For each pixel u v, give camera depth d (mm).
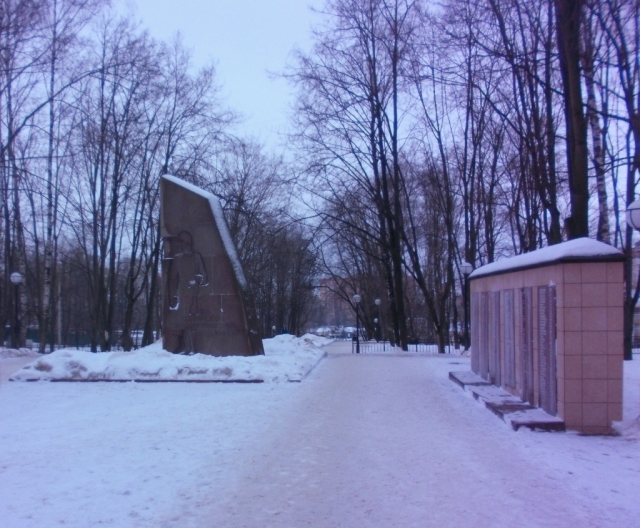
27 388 13820
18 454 7418
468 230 32312
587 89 18750
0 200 30797
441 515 5414
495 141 29062
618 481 6480
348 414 10344
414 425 9430
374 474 6691
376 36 27953
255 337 17406
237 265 17562
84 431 8820
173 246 17656
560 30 13758
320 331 104500
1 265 36156
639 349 36688
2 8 19500
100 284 30828
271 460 7215
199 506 5582
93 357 15852
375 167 29734
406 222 42938
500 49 20031
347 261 55125
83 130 29141
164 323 17484
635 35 15281
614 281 8977
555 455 7590
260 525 5133
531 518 5340
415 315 64750
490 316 13711
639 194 19984
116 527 5016
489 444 8164
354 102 28469
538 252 10773
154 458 7250
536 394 10375
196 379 14672
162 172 30531
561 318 9062
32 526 5016
